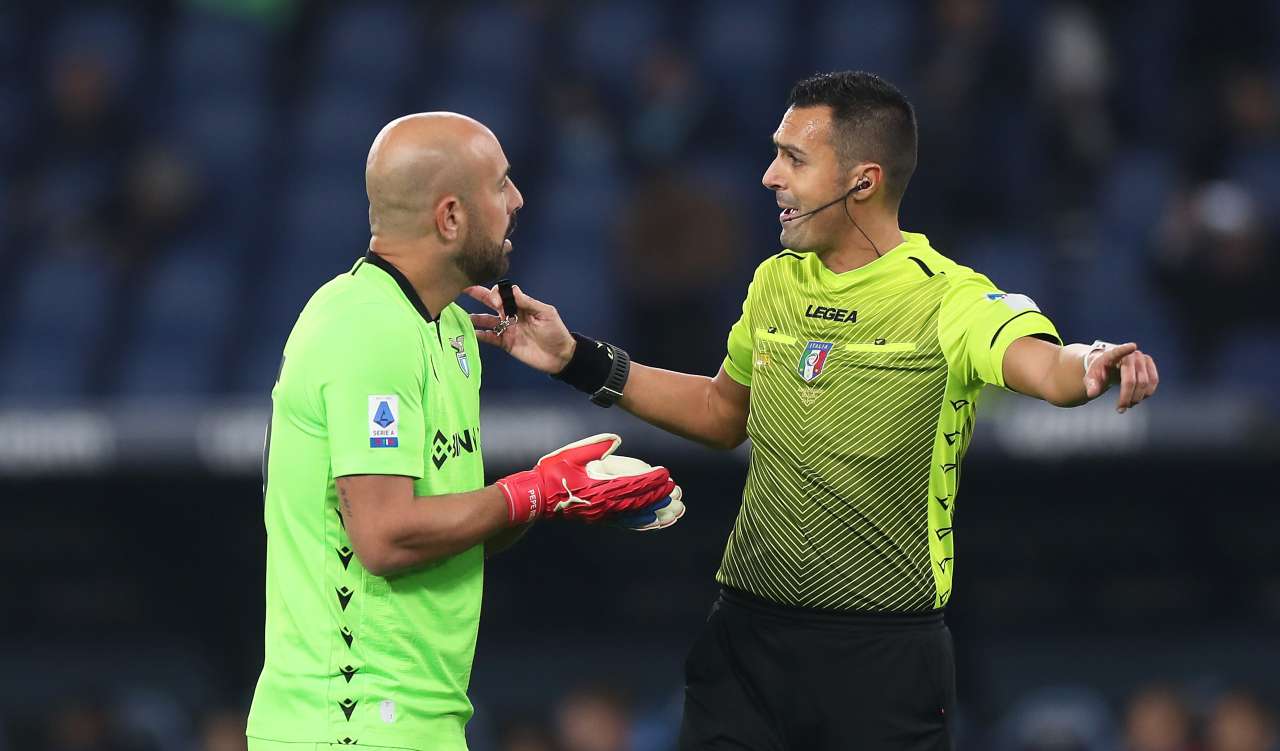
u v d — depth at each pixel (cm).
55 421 3036
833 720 1502
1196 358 3459
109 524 3453
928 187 3625
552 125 4203
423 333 1407
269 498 1433
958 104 3709
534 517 1408
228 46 4616
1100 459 2894
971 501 3322
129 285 3903
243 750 3225
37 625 3525
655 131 3988
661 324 3431
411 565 1361
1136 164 3941
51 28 4650
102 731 3303
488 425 2945
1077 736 3158
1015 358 1372
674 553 3447
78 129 4256
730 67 4331
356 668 1387
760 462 1523
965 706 3409
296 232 4072
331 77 4531
